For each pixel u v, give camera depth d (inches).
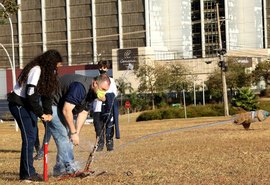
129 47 4724.4
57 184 334.6
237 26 4980.3
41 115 343.6
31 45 5044.3
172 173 361.7
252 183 310.2
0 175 387.2
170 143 605.6
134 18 4763.8
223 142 580.7
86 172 355.9
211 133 728.3
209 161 417.4
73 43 4933.6
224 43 4859.7
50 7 5017.2
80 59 4899.1
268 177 329.4
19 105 346.9
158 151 516.7
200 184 312.7
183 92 3282.5
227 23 4869.6
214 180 324.8
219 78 3486.7
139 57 4276.6
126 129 1047.0
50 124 362.9
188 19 4918.8
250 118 605.0
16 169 426.9
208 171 364.5
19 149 658.2
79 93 353.1
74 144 359.6
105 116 534.9
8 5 977.5
